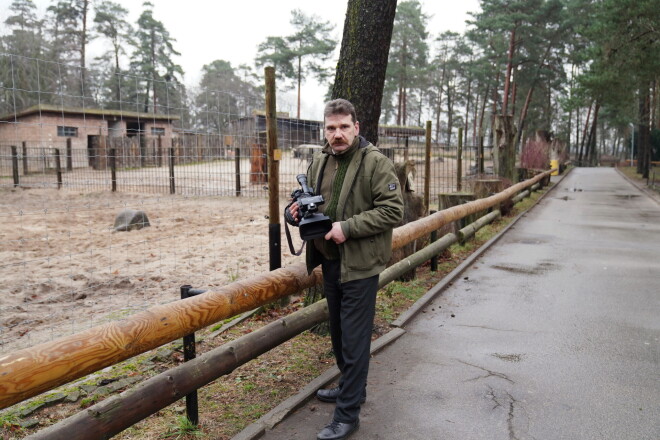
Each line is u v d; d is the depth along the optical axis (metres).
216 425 3.10
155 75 56.56
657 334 4.75
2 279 6.59
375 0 4.69
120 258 7.89
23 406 3.25
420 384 3.73
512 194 13.16
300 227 2.74
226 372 3.01
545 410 3.35
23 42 49.31
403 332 4.80
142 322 2.48
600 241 9.88
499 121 15.66
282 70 59.34
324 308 3.96
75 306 5.42
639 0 20.22
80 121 24.08
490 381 3.78
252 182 16.86
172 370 2.76
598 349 4.39
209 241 9.40
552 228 11.62
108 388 3.51
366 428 3.14
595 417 3.26
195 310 2.79
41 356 2.04
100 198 16.56
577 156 70.69
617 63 21.47
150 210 13.79
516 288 6.42
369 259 2.97
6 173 21.50
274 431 3.09
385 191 2.91
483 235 10.26
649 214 14.32
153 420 3.15
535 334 4.77
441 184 16.86
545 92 56.53
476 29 48.78
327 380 3.64
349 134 2.95
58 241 9.49
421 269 7.29
